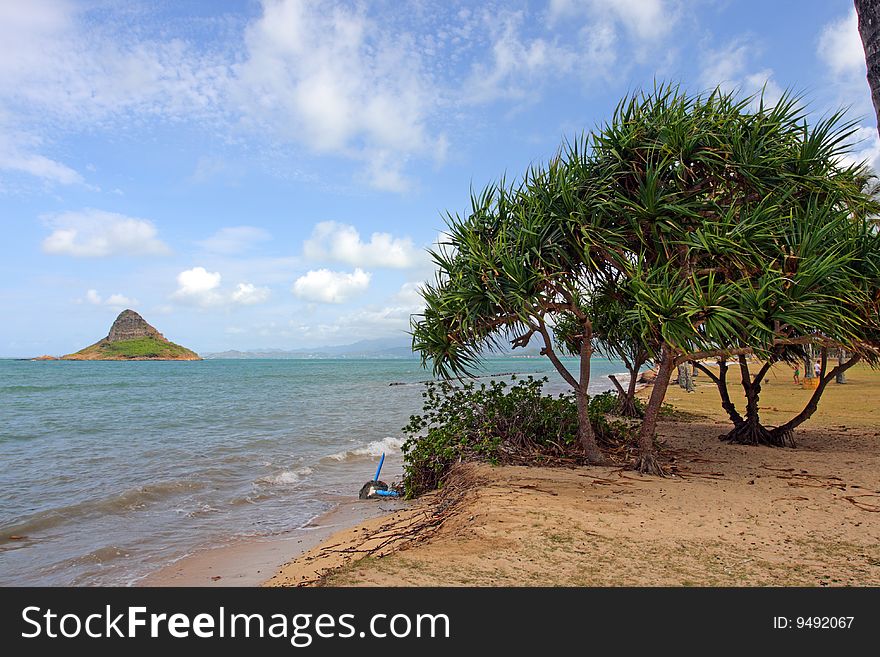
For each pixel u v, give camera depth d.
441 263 9.40
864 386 30.73
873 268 8.40
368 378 70.75
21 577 6.36
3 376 72.19
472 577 4.66
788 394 26.20
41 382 57.78
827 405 21.16
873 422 16.25
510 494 7.30
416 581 4.60
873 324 8.61
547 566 4.88
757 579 4.57
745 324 7.19
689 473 9.00
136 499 10.05
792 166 8.26
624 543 5.46
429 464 10.66
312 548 7.16
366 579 4.65
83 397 36.94
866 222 9.05
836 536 5.64
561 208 8.39
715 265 8.16
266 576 6.11
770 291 7.14
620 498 7.23
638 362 13.04
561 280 8.47
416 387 49.72
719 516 6.38
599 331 12.35
